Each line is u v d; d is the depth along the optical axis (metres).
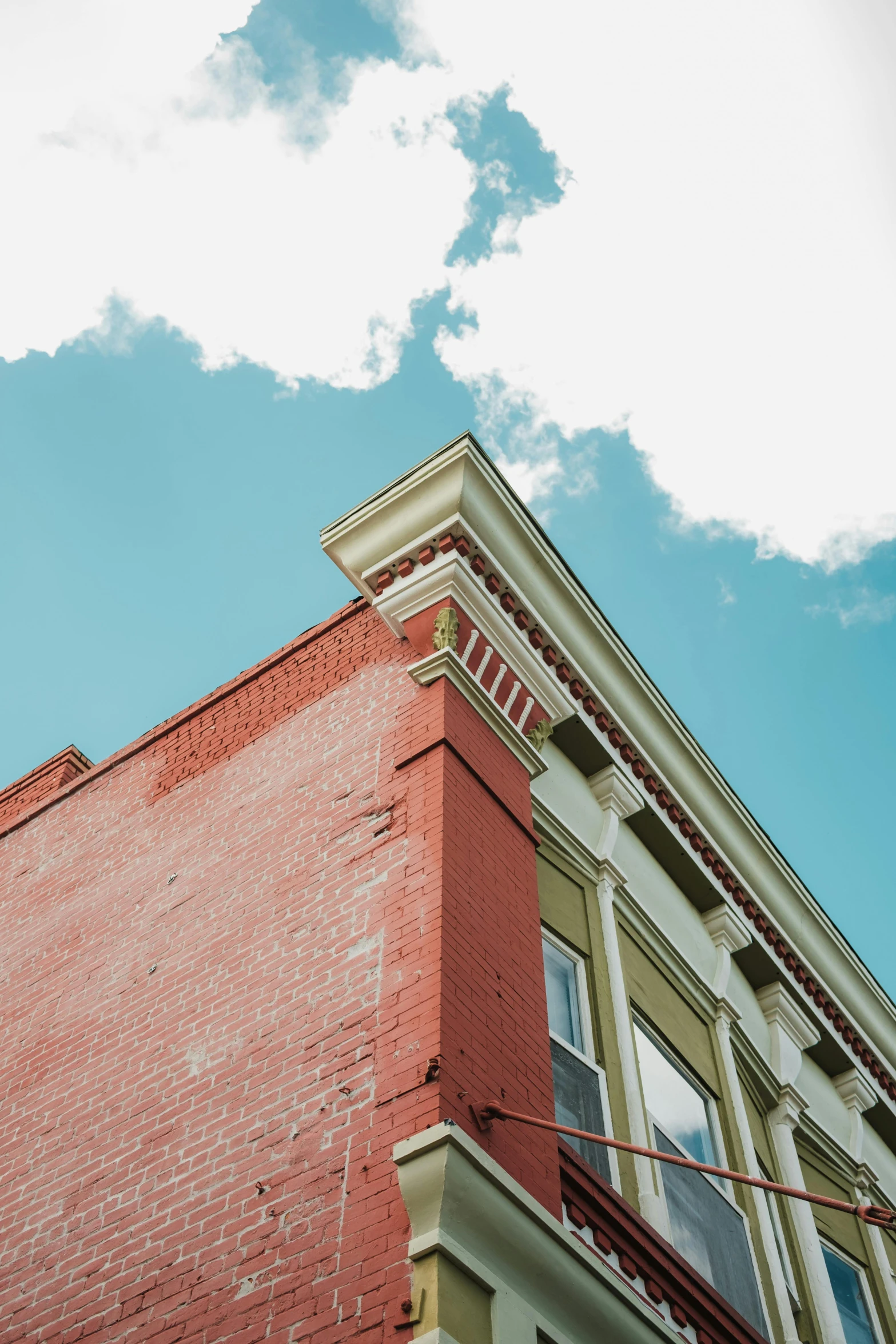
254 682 11.35
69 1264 7.23
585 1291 6.11
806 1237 10.80
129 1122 7.87
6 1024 9.85
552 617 10.62
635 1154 8.38
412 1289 5.44
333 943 7.74
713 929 12.00
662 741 11.80
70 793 12.40
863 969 14.05
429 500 9.90
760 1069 11.83
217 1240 6.55
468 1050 6.61
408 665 9.59
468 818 8.15
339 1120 6.57
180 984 8.63
